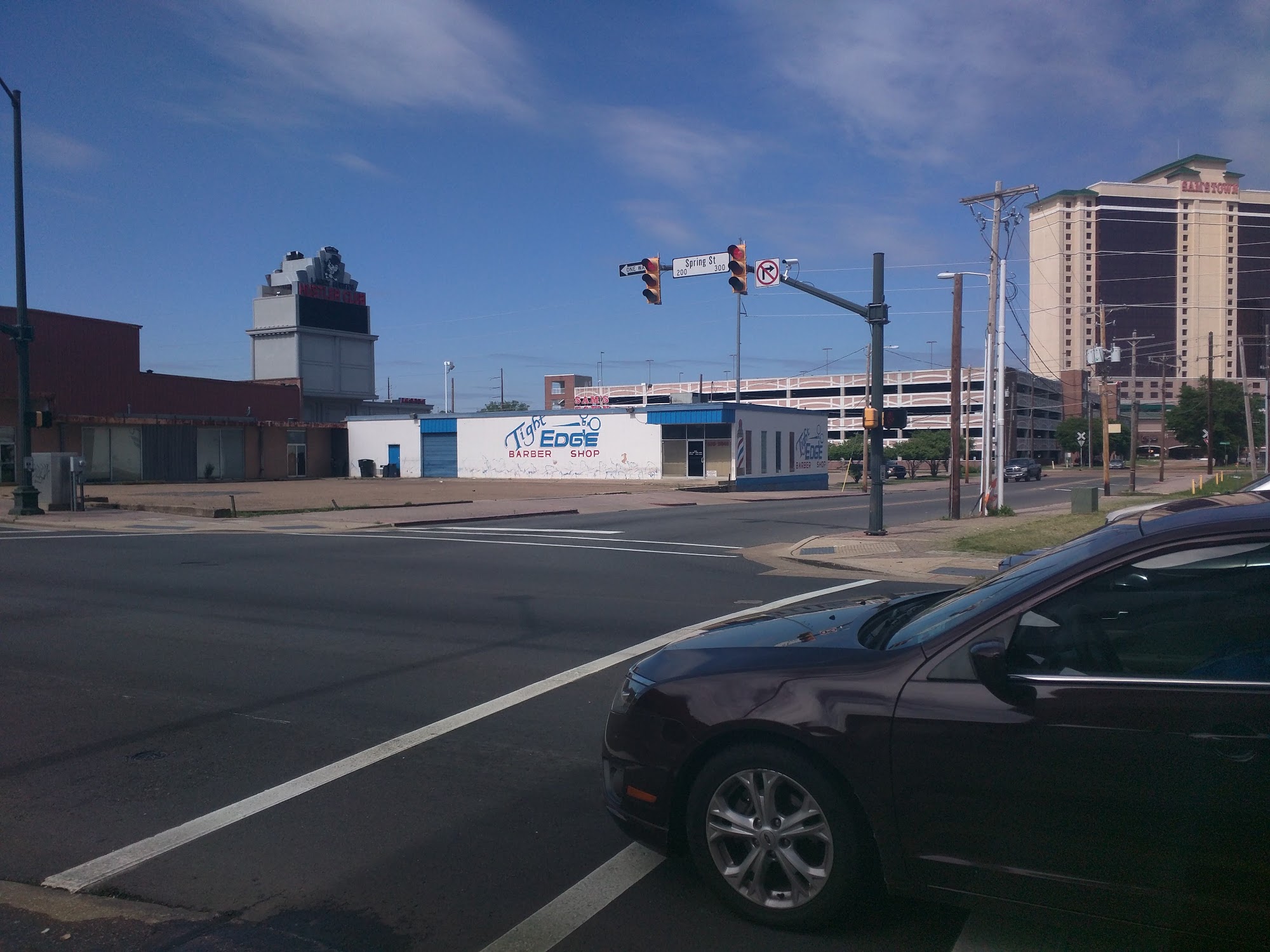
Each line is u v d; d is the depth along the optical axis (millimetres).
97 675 8234
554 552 18422
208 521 25438
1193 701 3123
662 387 129500
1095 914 3264
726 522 26531
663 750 4020
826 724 3623
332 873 4414
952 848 3453
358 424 62062
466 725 6750
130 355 50719
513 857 4574
